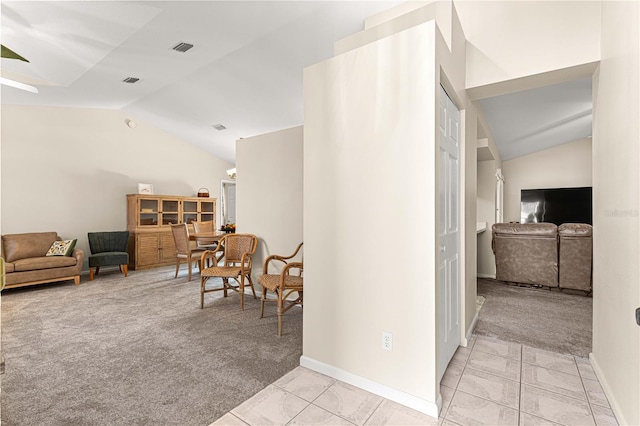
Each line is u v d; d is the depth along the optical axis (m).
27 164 5.15
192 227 6.48
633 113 1.56
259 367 2.24
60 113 5.50
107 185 6.04
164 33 3.21
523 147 6.65
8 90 4.25
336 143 2.12
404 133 1.84
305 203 2.29
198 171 7.55
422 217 1.78
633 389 1.51
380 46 1.93
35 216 5.22
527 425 1.63
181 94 5.07
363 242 1.99
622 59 1.72
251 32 3.34
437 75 1.77
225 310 3.57
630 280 1.57
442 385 2.00
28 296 4.16
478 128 4.29
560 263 4.26
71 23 2.77
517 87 2.68
